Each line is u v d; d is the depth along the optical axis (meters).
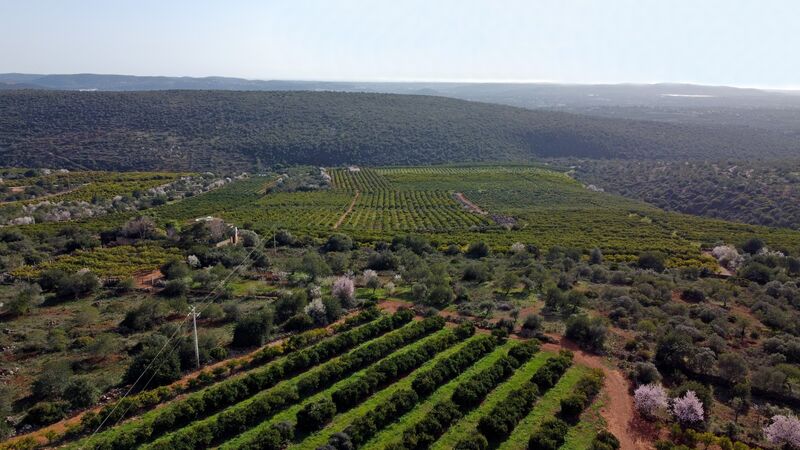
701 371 49.34
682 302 67.88
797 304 66.00
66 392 41.50
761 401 45.31
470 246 98.31
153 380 44.56
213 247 90.00
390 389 45.31
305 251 95.69
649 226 126.75
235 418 38.66
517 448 37.84
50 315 60.69
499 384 46.72
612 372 49.72
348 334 53.44
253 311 62.00
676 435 39.88
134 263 81.94
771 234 114.94
